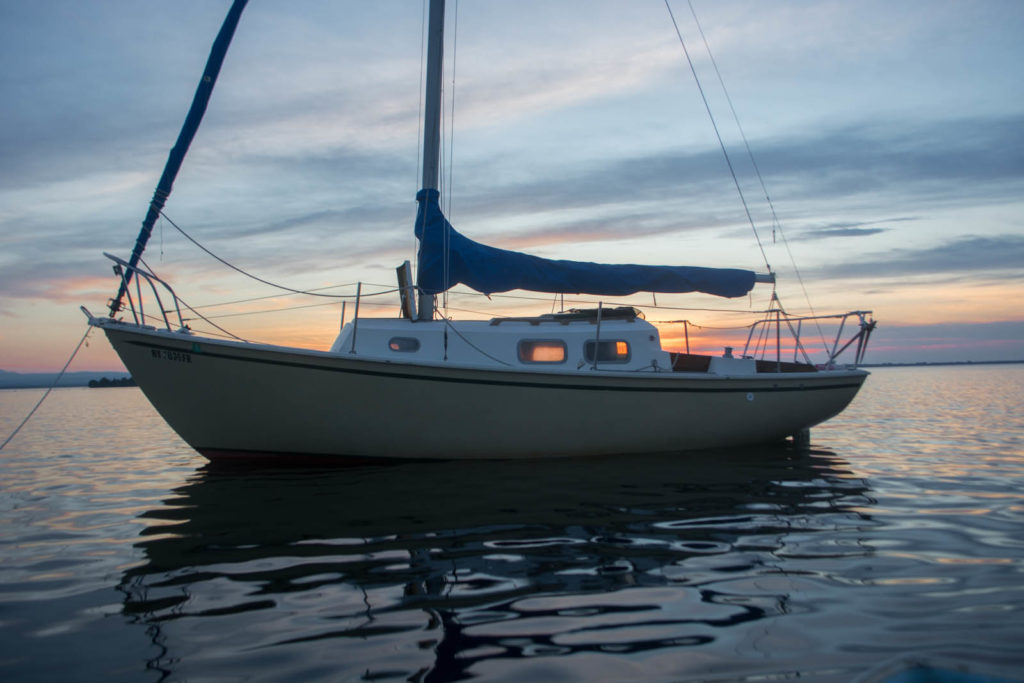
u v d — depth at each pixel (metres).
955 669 2.17
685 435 8.91
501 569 4.21
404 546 4.75
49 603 3.68
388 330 8.50
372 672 2.80
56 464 9.35
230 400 7.42
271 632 3.24
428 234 8.69
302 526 5.34
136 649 3.06
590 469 7.81
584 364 8.82
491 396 7.81
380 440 7.79
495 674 2.76
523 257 8.76
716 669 2.79
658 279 8.98
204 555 4.59
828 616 3.37
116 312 7.43
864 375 10.10
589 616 3.40
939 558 4.38
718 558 4.42
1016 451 9.74
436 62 8.88
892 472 7.84
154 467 8.88
